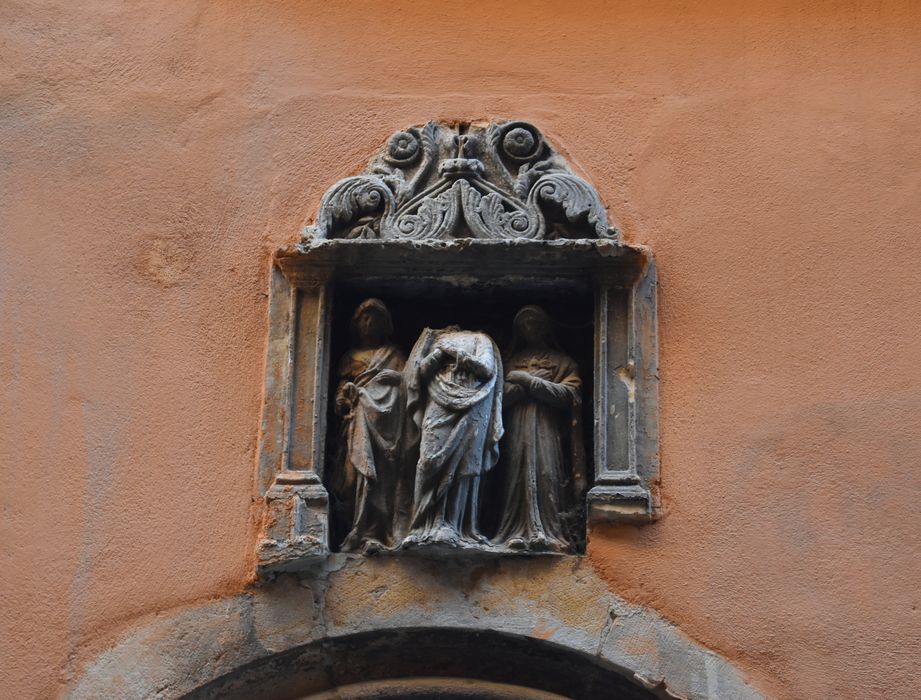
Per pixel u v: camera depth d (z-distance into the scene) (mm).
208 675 6715
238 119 7582
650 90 7582
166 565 6863
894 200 7348
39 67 7684
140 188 7461
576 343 7332
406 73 7652
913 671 6625
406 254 7129
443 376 6930
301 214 7410
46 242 7367
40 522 6930
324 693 6867
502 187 7340
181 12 7766
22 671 6730
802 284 7215
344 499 6988
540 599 6777
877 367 7062
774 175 7402
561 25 7715
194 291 7285
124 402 7109
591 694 6820
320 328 7113
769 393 7043
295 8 7762
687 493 6906
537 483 6930
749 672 6660
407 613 6766
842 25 7672
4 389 7117
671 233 7320
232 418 7082
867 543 6805
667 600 6758
